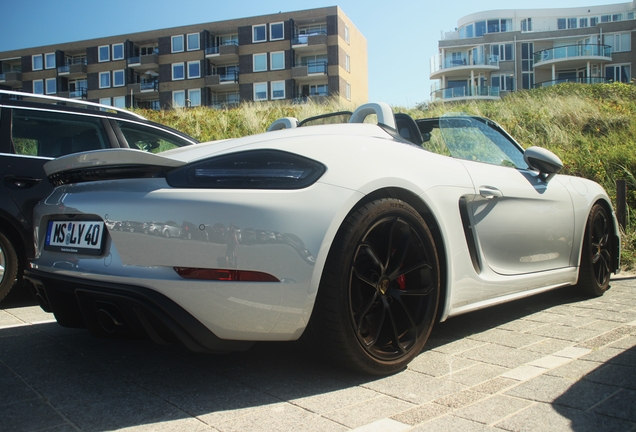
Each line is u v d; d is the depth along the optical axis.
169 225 1.63
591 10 50.78
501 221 2.49
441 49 49.94
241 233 1.61
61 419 1.51
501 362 2.03
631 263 4.79
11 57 55.12
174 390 1.74
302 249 1.65
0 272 3.14
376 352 1.84
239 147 1.86
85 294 1.76
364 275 1.85
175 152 2.05
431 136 2.82
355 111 2.57
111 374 1.90
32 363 2.03
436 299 2.05
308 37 45.50
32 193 3.25
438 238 2.12
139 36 50.22
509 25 50.56
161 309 1.59
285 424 1.47
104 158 1.75
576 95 12.41
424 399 1.65
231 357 2.11
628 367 1.90
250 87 47.06
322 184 1.75
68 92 53.72
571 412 1.52
